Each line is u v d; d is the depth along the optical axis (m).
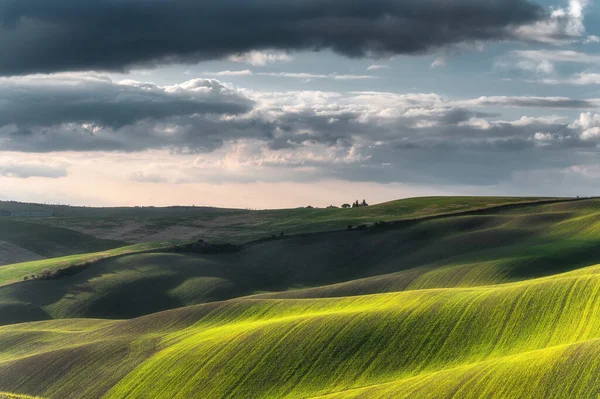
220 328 67.38
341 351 55.91
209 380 55.25
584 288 57.25
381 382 51.09
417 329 57.28
